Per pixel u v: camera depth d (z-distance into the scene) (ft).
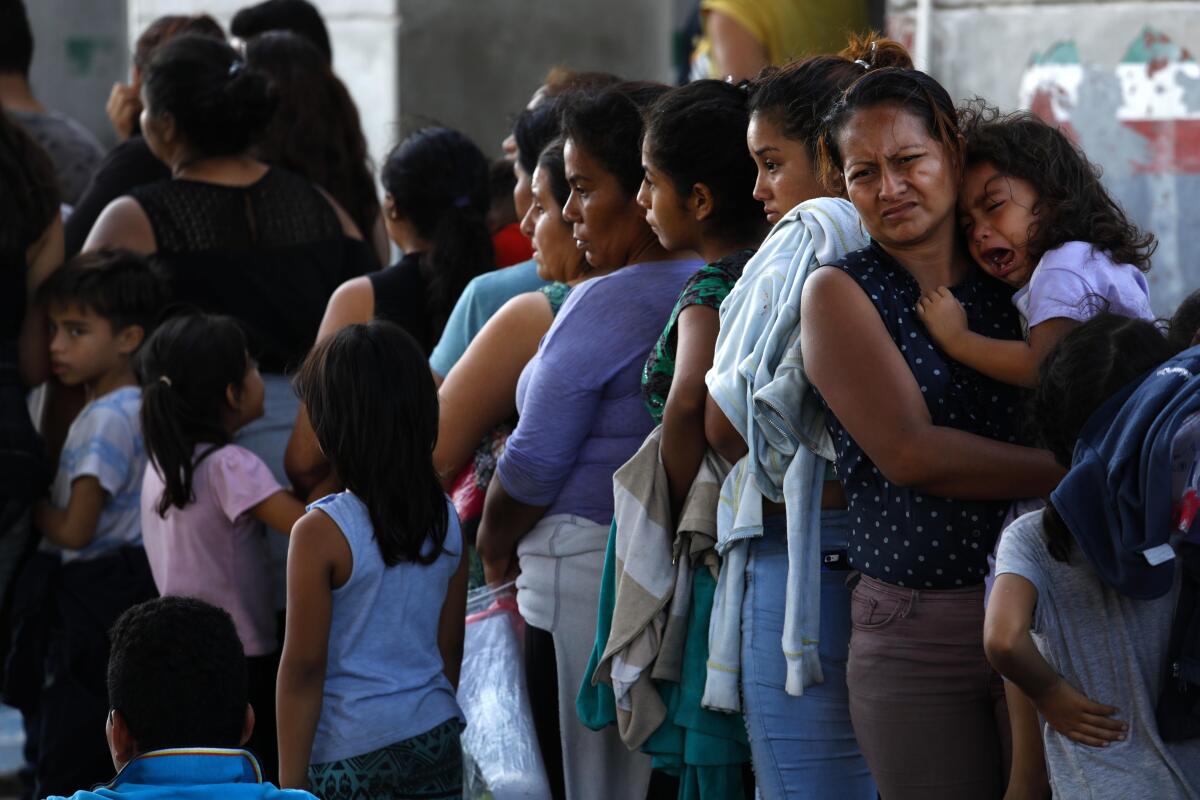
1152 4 62.23
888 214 27.37
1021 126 28.50
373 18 76.59
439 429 36.81
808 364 27.96
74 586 44.93
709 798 31.73
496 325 36.88
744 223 32.76
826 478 29.94
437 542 33.86
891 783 28.68
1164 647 25.75
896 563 27.99
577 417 34.06
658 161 32.35
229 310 45.88
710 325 31.12
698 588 31.55
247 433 45.21
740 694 30.73
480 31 77.30
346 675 32.91
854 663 28.89
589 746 34.40
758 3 60.54
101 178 50.49
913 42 64.49
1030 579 25.99
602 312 34.04
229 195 46.32
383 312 42.42
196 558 41.47
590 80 42.11
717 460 31.71
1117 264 28.17
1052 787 26.32
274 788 27.35
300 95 51.11
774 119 30.66
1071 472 25.52
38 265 46.88
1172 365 25.25
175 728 27.68
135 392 46.14
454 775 34.01
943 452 26.94
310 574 32.27
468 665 36.96
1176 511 25.18
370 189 53.26
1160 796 25.34
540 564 34.94
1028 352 27.25
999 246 27.86
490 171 48.11
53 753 44.34
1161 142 62.75
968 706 28.25
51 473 45.96
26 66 56.18
